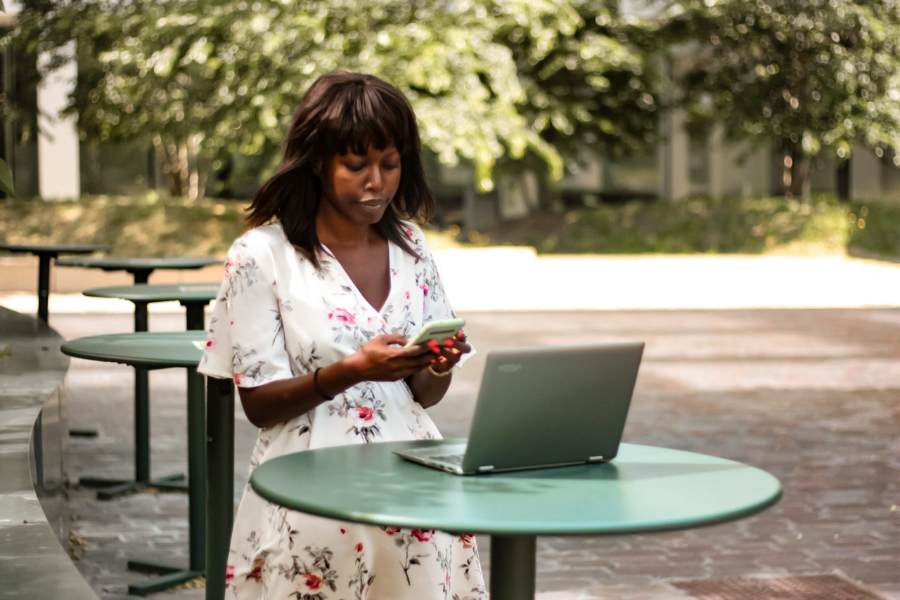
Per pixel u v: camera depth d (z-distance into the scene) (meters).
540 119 26.83
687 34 28.73
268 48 22.27
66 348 4.82
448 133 23.22
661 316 19.55
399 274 3.40
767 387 12.80
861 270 25.61
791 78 28.28
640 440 10.07
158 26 22.80
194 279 23.62
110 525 7.44
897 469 9.05
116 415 11.07
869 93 27.66
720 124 31.61
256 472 2.85
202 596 6.10
